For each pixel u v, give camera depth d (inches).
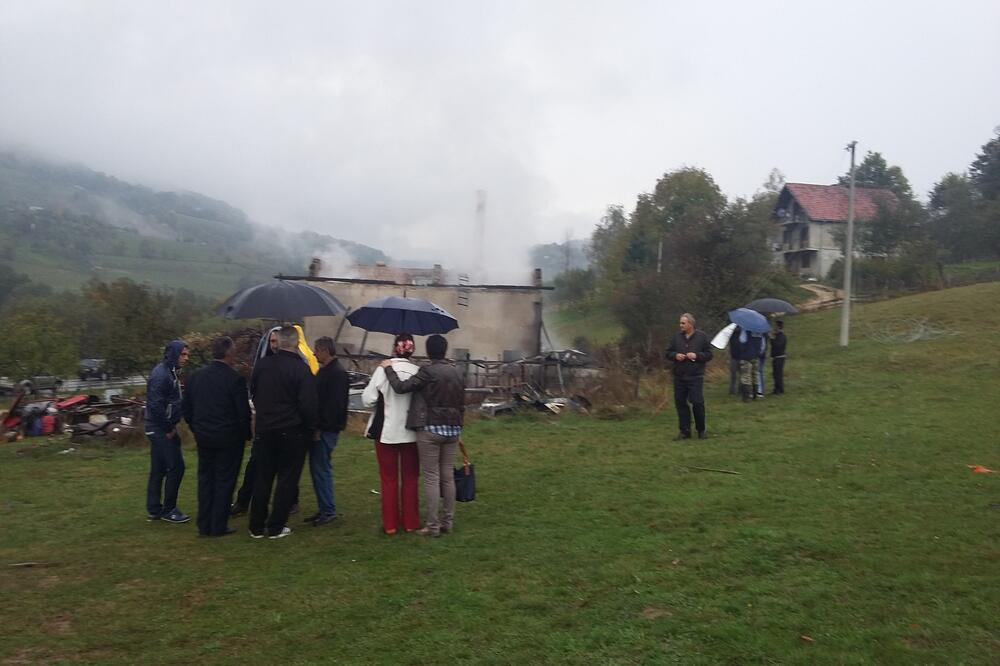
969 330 885.8
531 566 228.8
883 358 776.3
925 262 1536.7
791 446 399.9
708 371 771.4
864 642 165.3
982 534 237.0
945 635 167.3
